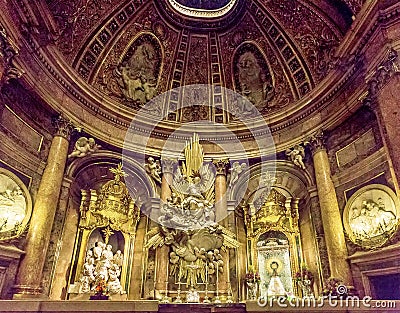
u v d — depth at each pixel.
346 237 8.34
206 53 13.45
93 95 10.70
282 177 11.34
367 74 8.43
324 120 10.20
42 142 8.91
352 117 9.31
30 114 8.66
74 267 9.20
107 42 11.52
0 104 7.54
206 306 6.18
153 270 9.97
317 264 9.26
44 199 8.25
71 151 9.81
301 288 9.13
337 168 9.41
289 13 11.43
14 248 7.14
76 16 10.24
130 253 10.23
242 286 9.91
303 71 11.57
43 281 7.91
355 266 7.87
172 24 12.89
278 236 10.81
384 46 7.66
